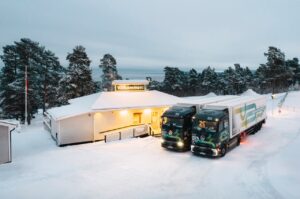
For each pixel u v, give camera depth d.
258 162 18.23
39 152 22.19
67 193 13.59
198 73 103.75
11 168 17.61
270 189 13.73
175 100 31.42
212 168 17.27
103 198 13.01
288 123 33.41
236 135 22.23
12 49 48.59
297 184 14.07
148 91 33.16
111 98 28.97
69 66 46.91
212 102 23.75
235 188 14.06
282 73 82.62
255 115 26.84
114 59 71.69
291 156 19.05
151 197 13.09
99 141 26.19
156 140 25.38
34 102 45.97
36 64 48.66
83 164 18.34
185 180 15.29
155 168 17.38
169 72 92.44
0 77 49.62
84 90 46.84
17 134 30.67
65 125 24.73
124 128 27.73
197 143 19.67
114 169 17.25
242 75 108.75
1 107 45.97
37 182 15.04
